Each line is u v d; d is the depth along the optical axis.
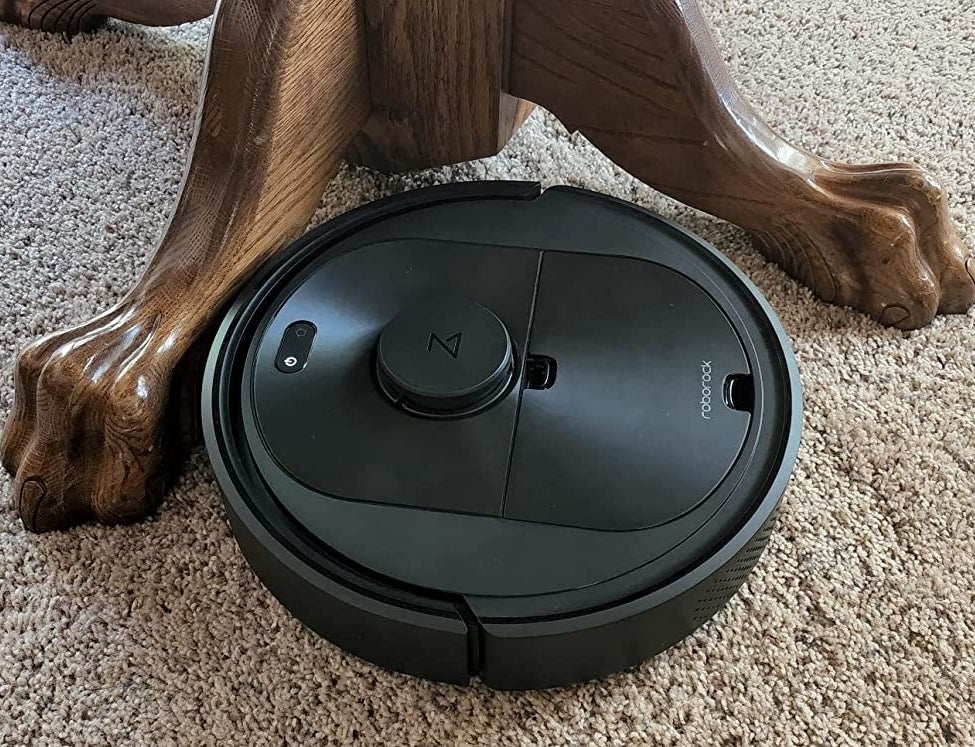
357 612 0.59
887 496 0.75
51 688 0.66
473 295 0.71
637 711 0.64
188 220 0.71
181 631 0.68
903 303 0.82
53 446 0.68
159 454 0.71
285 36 0.67
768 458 0.64
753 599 0.69
